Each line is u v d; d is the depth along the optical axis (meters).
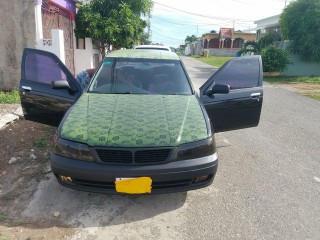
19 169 3.68
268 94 10.62
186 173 2.77
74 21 12.19
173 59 4.47
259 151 4.77
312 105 8.78
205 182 2.94
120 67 4.20
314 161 4.42
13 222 2.70
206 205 3.11
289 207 3.13
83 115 3.12
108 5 13.13
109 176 2.68
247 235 2.66
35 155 4.07
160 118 3.10
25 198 3.10
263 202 3.21
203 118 3.22
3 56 7.68
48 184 3.38
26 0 7.39
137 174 2.68
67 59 11.59
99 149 2.71
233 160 4.36
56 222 2.73
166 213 2.94
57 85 3.68
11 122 5.26
